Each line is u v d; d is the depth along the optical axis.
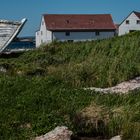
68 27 94.12
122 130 13.51
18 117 14.34
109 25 97.00
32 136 13.09
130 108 14.62
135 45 26.27
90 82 20.56
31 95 16.56
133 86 19.31
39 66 25.09
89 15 98.50
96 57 25.66
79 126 13.95
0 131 13.38
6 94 16.83
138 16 98.62
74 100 15.91
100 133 13.88
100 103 15.46
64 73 21.81
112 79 20.45
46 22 95.62
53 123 13.75
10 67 25.11
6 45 33.47
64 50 29.80
